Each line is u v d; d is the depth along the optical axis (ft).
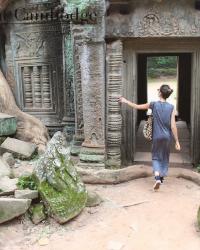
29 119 19.39
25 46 20.15
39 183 12.86
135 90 17.70
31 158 17.65
